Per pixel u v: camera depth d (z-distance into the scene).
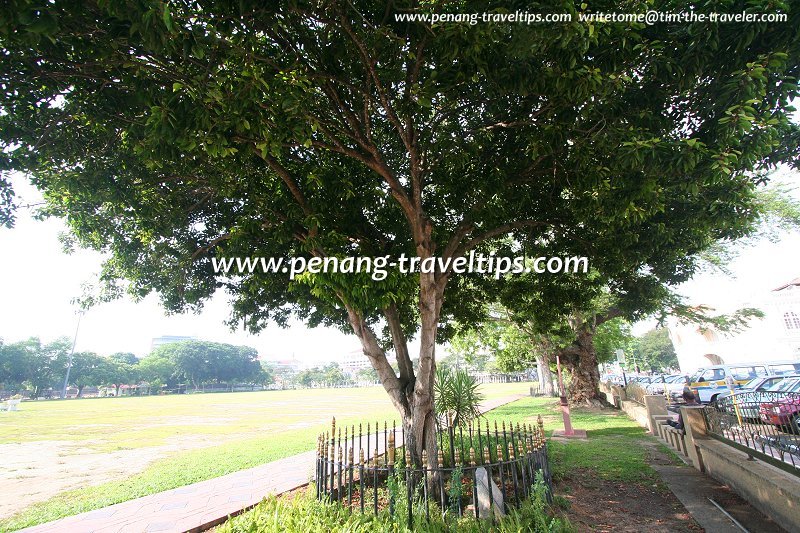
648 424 12.70
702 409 8.36
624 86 4.53
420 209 6.32
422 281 6.27
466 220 7.19
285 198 6.85
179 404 43.25
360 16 4.53
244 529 4.52
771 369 18.62
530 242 9.25
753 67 3.96
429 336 6.38
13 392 75.69
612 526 5.25
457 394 9.15
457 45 4.14
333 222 6.86
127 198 6.16
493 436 9.02
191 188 7.29
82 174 5.65
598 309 18.39
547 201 7.78
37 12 3.05
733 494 6.27
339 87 6.01
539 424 6.50
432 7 4.10
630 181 4.92
